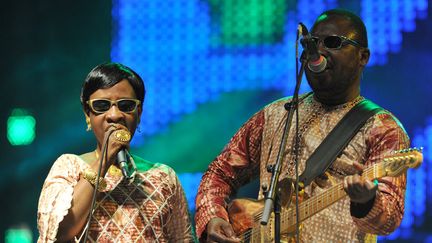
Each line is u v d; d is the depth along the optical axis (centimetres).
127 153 773
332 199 788
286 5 1939
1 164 2175
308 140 859
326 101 870
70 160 795
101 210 773
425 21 1856
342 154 836
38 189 2184
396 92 1897
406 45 1869
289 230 836
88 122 808
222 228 873
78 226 757
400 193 787
